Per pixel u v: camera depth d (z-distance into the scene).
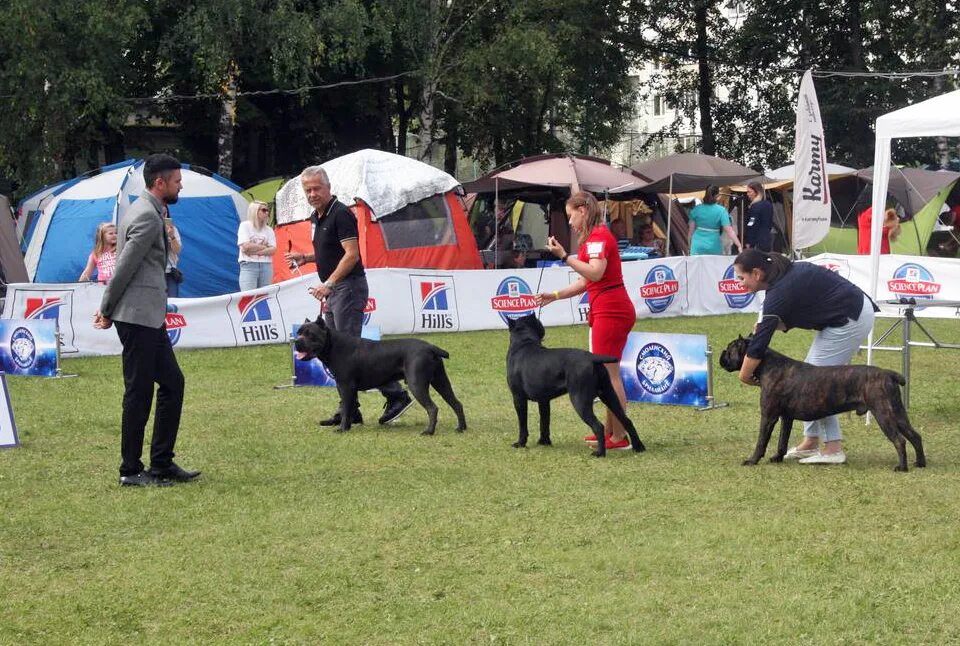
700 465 6.75
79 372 11.26
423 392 7.85
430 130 27.94
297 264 8.56
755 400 9.27
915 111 8.65
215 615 4.21
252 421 8.47
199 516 5.64
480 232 21.66
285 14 23.86
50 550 5.06
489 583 4.51
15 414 8.85
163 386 6.38
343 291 8.33
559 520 5.45
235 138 30.23
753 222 16.56
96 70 22.25
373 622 4.11
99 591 4.48
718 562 4.74
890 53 34.66
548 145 32.69
